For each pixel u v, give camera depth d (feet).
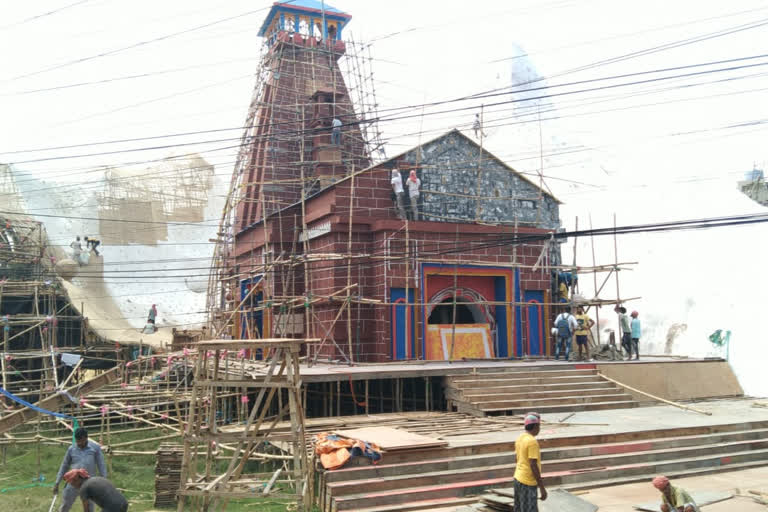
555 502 36.73
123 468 56.13
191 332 112.37
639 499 39.04
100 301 122.01
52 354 79.92
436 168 85.76
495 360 82.48
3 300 99.04
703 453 50.39
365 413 68.59
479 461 43.32
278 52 108.58
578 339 80.48
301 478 33.99
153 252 144.46
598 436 48.67
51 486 49.49
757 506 37.47
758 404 69.67
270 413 71.15
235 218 104.53
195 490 34.04
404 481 39.78
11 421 46.06
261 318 103.81
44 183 139.54
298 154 106.73
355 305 80.18
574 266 86.22
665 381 74.28
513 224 89.51
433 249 81.97
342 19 118.01
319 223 85.92
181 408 70.08
